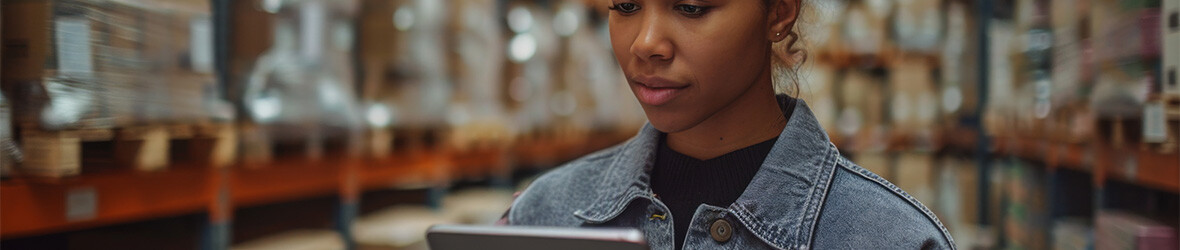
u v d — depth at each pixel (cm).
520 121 461
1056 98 358
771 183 110
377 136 328
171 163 248
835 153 115
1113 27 272
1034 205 463
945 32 616
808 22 122
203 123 234
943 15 617
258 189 276
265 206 366
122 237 287
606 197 124
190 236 267
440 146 380
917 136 599
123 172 219
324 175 313
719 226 110
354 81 328
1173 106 219
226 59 274
